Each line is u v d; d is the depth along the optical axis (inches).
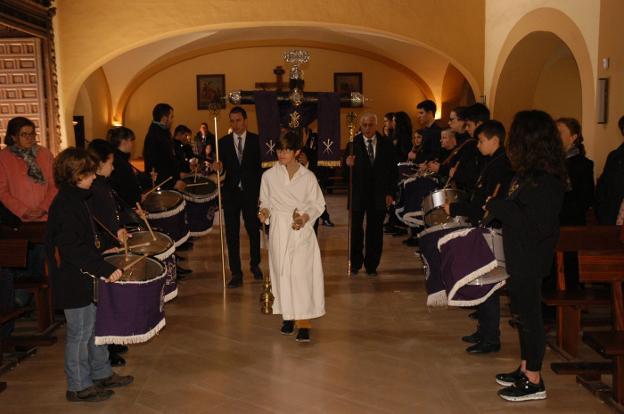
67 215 141.9
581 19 300.0
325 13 416.2
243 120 260.5
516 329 205.0
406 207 283.6
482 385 161.5
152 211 243.0
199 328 210.4
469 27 434.0
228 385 163.3
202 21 408.5
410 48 646.5
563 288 186.4
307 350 188.4
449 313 225.1
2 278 180.7
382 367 174.4
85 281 147.0
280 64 711.7
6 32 361.4
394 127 377.7
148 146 272.2
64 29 404.2
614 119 266.7
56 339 197.3
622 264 153.0
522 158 141.3
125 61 644.1
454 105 687.1
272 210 198.4
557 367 165.3
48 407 152.0
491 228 161.6
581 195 196.9
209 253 339.0
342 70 717.3
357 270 286.2
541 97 526.6
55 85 389.1
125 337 149.8
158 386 163.2
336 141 250.2
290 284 191.9
